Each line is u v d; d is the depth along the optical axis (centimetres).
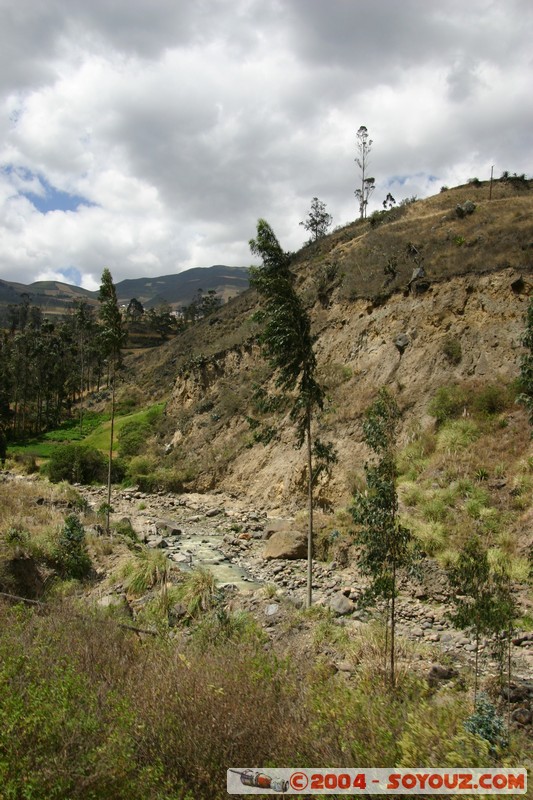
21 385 6200
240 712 447
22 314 13300
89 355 8312
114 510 2497
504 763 412
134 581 1257
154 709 445
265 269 1329
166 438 3694
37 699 412
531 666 877
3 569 1131
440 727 480
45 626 678
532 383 1082
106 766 356
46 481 3044
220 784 381
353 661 845
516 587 1187
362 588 1313
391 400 857
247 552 1836
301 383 1359
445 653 905
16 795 321
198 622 984
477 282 2427
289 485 2416
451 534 1455
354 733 444
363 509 818
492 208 3434
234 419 3231
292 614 1081
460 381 2192
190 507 2612
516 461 1673
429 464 1844
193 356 4366
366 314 2902
